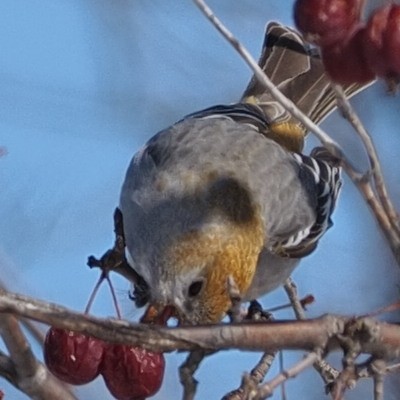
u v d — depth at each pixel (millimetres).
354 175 7059
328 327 6871
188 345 6594
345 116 7016
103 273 9172
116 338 6430
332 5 7152
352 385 6930
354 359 6914
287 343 6801
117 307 9148
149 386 8359
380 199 7004
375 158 6957
